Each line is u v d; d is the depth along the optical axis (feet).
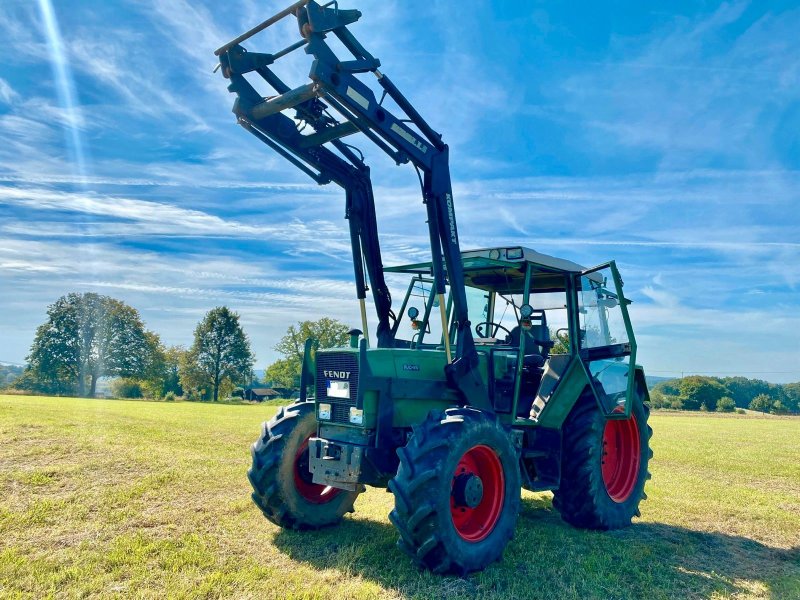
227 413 76.13
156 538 14.66
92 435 33.01
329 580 12.12
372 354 14.61
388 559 13.51
